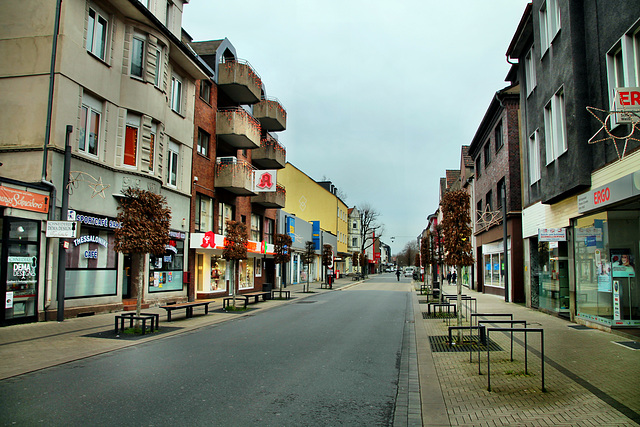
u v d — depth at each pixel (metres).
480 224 29.14
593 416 4.92
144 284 17.28
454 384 6.48
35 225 12.22
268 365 7.85
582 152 11.49
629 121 8.16
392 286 41.81
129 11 15.59
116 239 11.26
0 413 5.13
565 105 12.24
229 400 5.73
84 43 13.98
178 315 15.50
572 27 11.70
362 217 69.75
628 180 9.05
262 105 30.34
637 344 9.24
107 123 15.02
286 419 5.04
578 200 11.85
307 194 50.69
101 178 14.61
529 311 16.50
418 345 9.82
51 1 13.21
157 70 17.27
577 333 10.87
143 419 4.97
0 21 13.41
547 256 15.61
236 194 26.30
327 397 5.96
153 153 17.08
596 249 11.55
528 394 5.83
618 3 9.90
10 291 11.41
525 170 18.22
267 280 34.00
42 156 12.64
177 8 19.58
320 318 15.35
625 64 9.59
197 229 22.11
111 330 11.40
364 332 12.11
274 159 30.72
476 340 10.23
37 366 7.46
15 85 13.09
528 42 17.62
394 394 6.15
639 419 4.80
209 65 23.89
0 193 10.97
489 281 27.06
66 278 13.43
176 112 19.44
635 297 10.61
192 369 7.47
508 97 21.64
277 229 35.44
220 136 24.48
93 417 5.02
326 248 40.22
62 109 13.05
